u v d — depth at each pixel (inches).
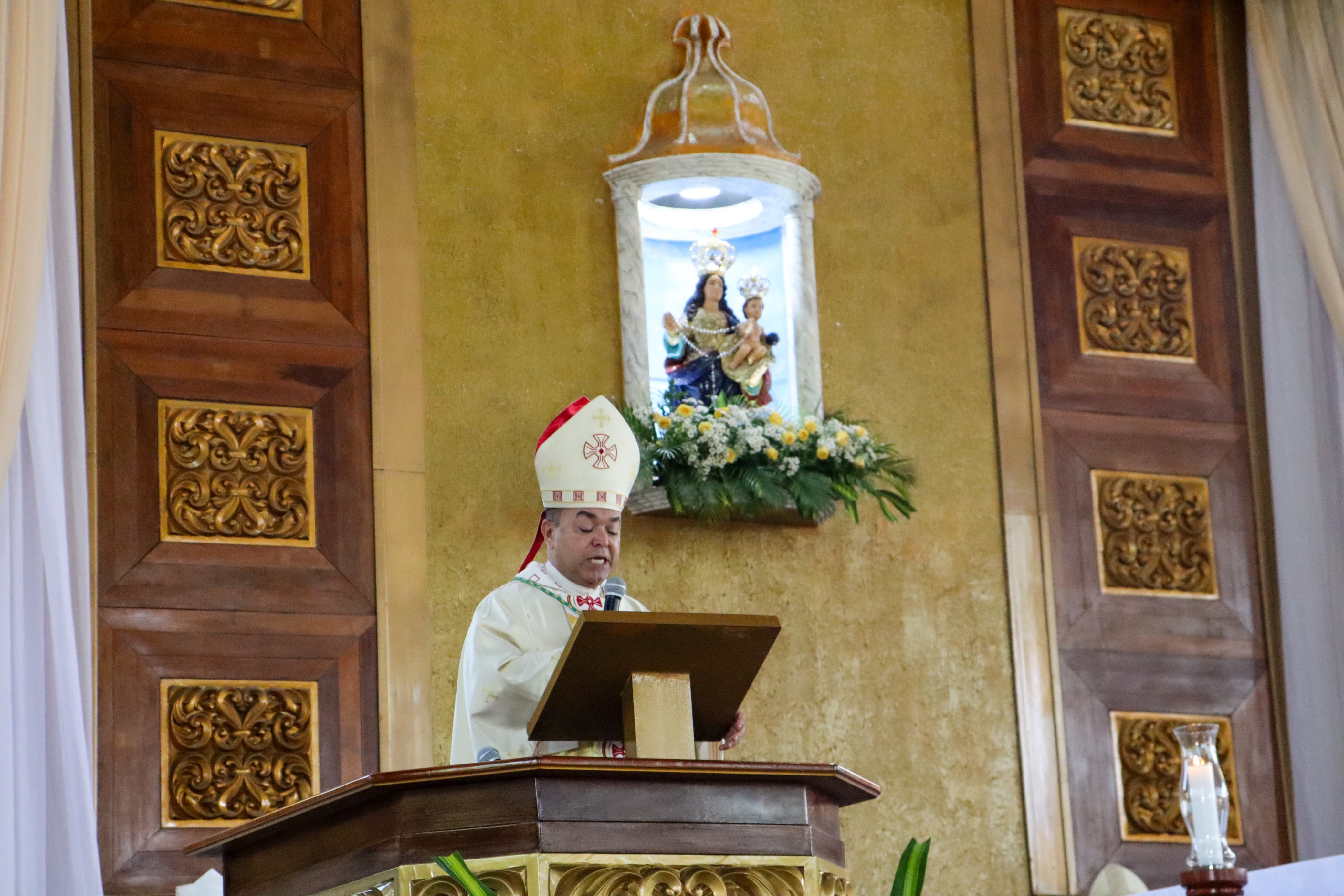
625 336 364.5
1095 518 398.6
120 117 345.7
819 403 367.2
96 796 315.9
